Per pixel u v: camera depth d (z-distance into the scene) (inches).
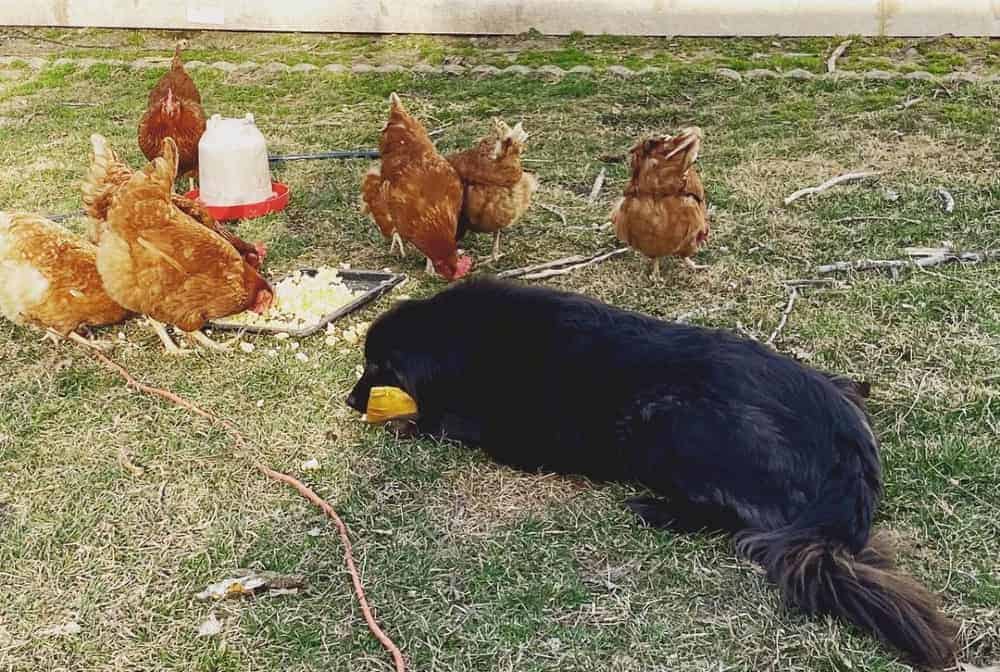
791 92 197.5
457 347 113.0
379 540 106.5
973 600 99.4
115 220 123.8
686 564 103.2
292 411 120.6
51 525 108.1
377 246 151.6
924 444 112.4
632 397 106.4
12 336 133.0
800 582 98.7
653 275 141.1
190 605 101.5
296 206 161.9
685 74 208.5
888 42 222.8
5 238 126.0
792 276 140.2
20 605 101.7
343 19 250.4
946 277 136.6
